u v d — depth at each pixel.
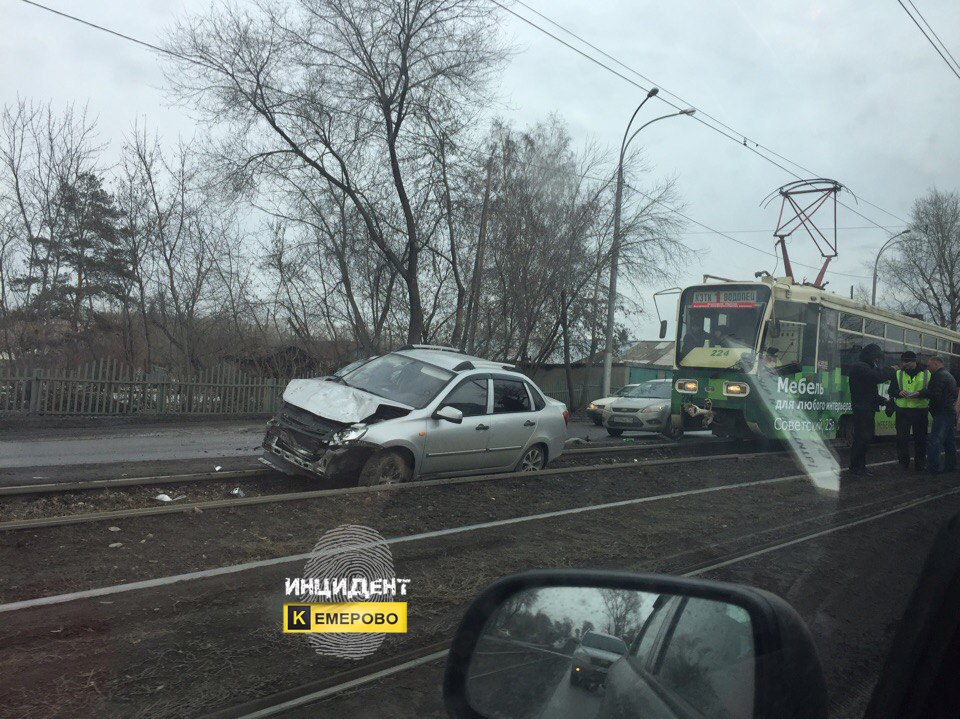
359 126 20.62
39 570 5.41
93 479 9.18
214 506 7.33
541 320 29.06
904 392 13.40
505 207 25.61
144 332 23.98
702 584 2.37
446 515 7.85
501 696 2.53
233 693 3.75
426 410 9.02
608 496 9.47
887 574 6.36
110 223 23.69
